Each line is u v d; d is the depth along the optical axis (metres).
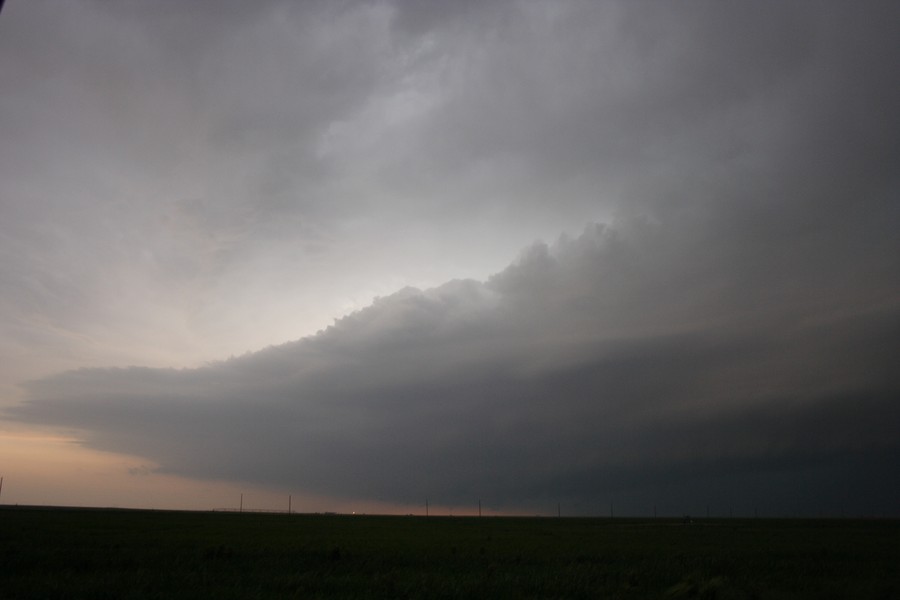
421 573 35.19
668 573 36.31
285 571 35.12
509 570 37.28
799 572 37.84
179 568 34.50
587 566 39.84
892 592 30.14
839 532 95.44
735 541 70.44
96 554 40.59
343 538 67.12
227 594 26.41
